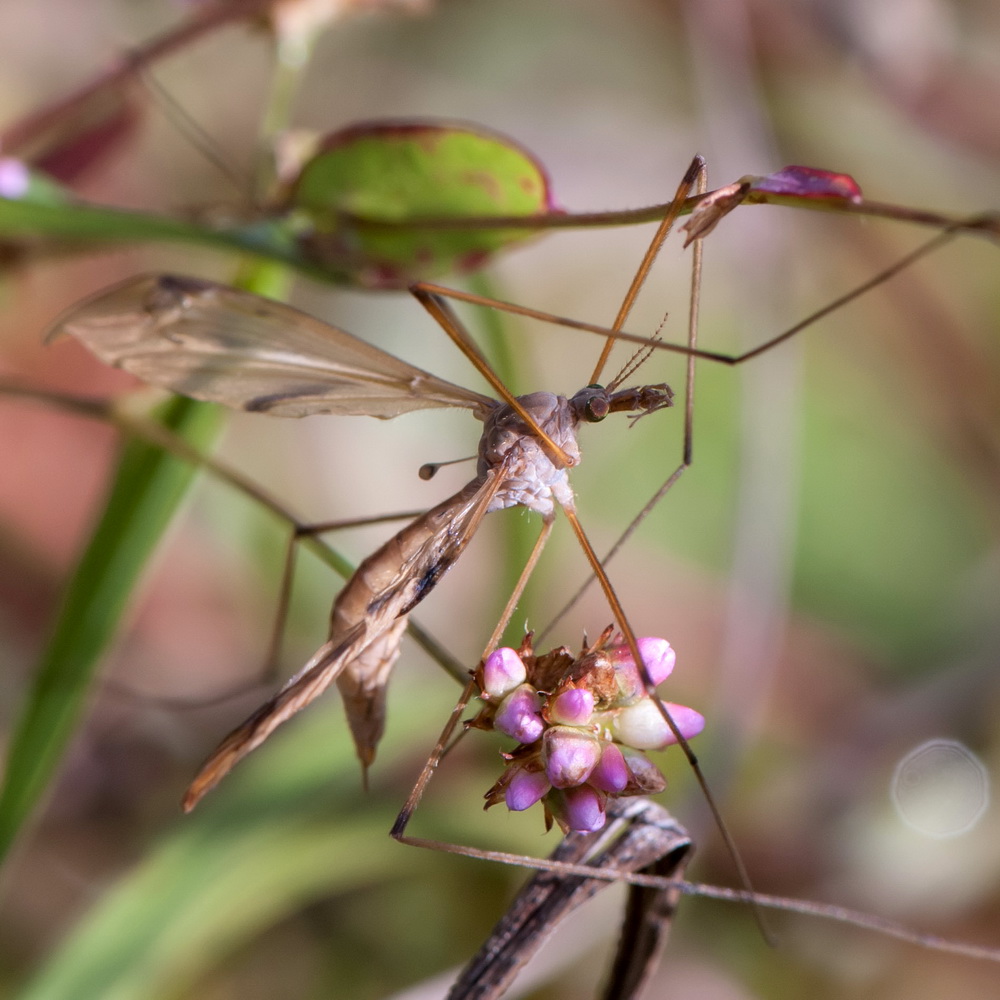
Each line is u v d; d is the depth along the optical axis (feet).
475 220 0.81
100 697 0.98
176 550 1.04
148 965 0.83
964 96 1.10
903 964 0.92
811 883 0.93
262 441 1.10
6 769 0.82
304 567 1.06
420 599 0.75
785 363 0.91
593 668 0.74
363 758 0.76
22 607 1.00
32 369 1.00
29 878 0.90
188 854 0.85
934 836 0.95
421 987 0.84
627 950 0.76
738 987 0.90
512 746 0.88
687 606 1.10
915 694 1.03
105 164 0.88
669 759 0.91
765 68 1.14
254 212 0.83
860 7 1.08
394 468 1.14
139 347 0.75
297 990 0.89
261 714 0.73
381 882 0.91
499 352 0.87
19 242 0.86
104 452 1.04
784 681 1.04
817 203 0.73
